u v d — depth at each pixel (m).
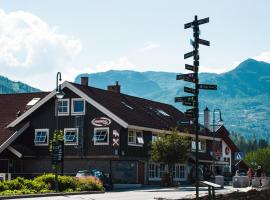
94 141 54.12
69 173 51.97
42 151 56.19
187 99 23.95
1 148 53.44
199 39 23.73
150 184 57.22
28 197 32.34
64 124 55.72
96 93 57.09
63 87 55.81
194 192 39.69
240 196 25.98
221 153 77.06
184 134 61.22
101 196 34.06
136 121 55.34
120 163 53.97
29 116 57.19
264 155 109.75
